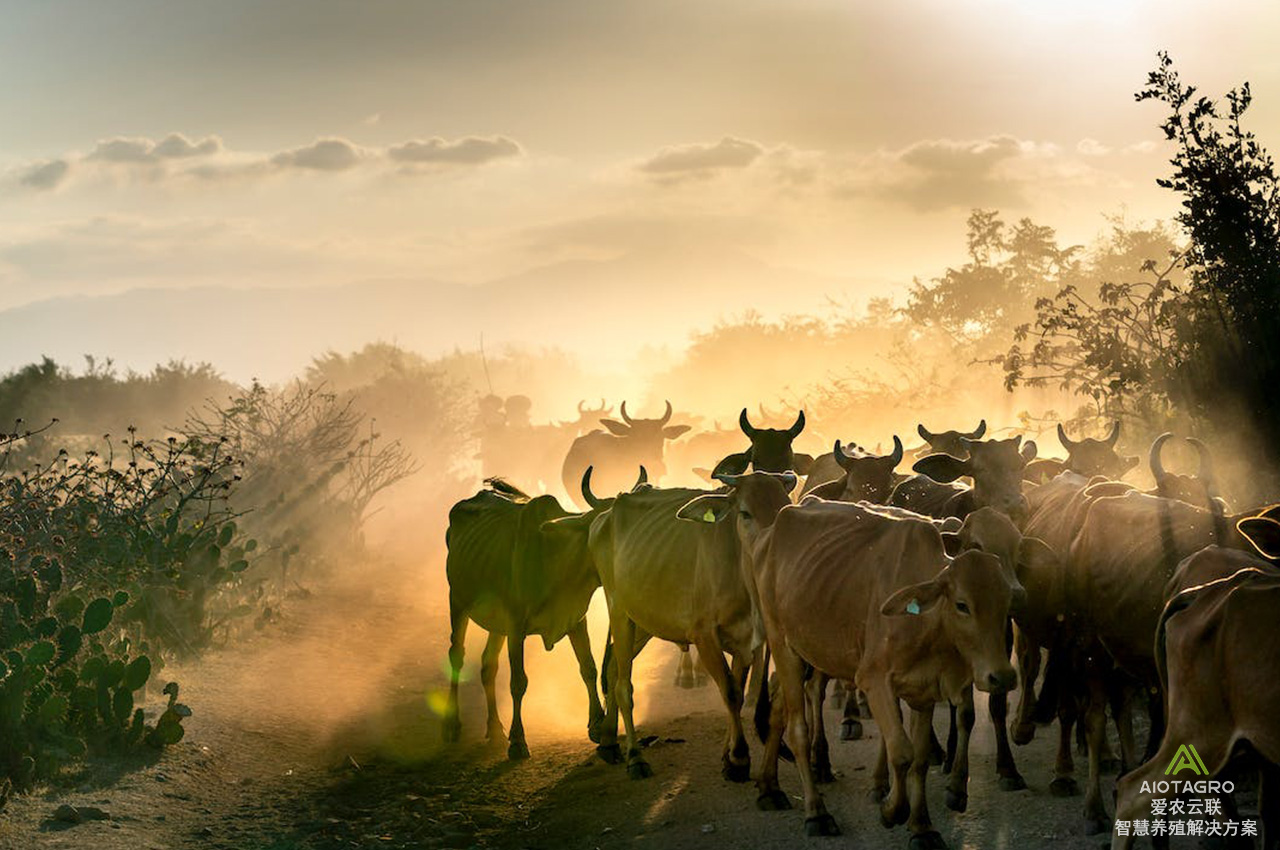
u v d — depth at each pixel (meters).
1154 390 14.62
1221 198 13.94
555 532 11.02
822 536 8.30
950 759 9.07
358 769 10.44
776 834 8.32
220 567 14.44
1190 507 7.92
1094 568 8.10
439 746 11.24
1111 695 8.38
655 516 10.07
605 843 8.60
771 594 8.57
